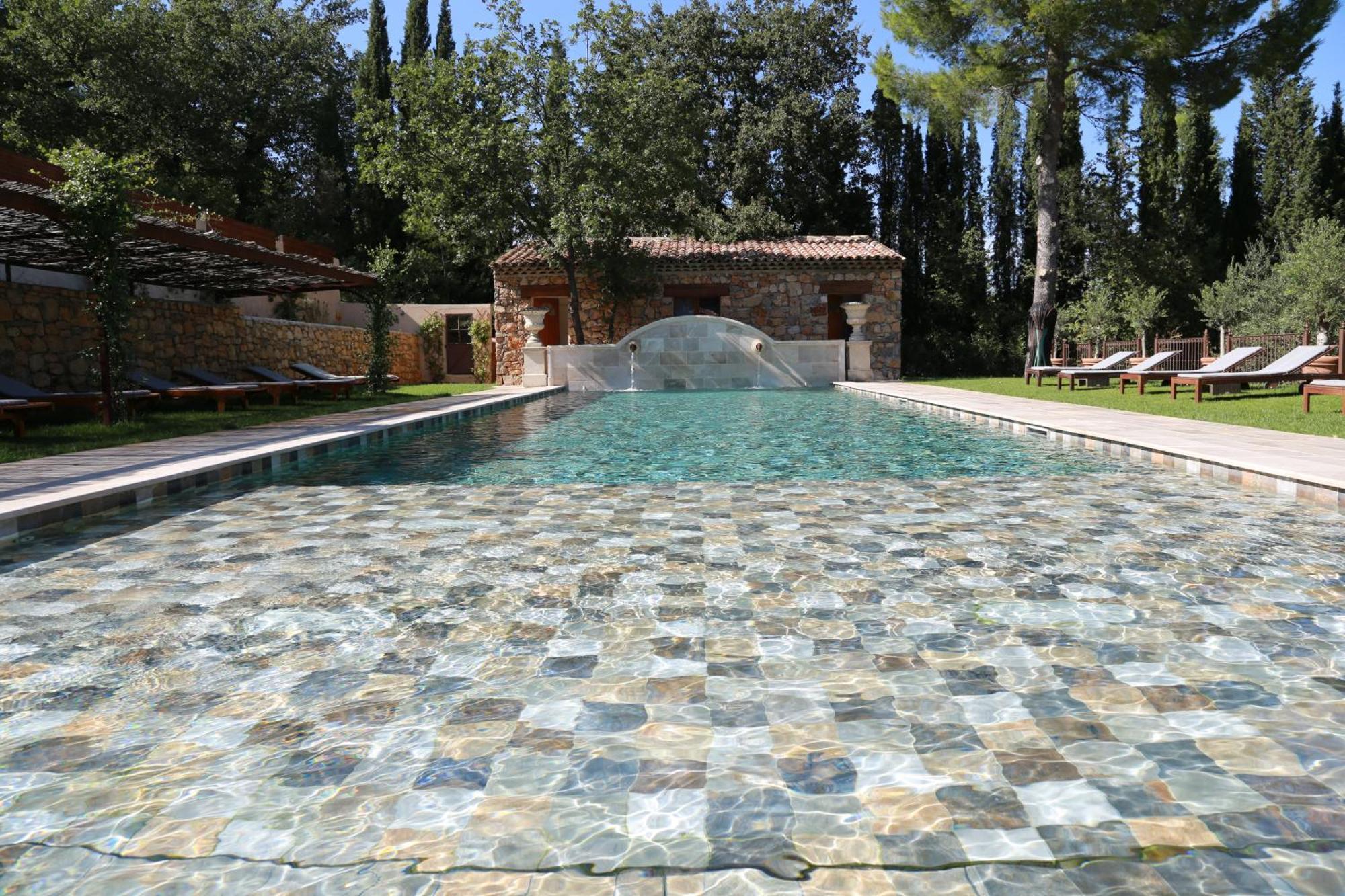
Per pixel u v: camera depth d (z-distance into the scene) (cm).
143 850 147
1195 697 204
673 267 2062
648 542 378
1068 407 997
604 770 173
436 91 1888
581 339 1969
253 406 1196
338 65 3266
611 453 710
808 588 302
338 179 2992
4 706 209
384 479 576
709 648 243
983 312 2742
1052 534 384
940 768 171
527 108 1930
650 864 141
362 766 176
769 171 2844
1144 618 263
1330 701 200
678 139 2020
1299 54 1750
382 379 1578
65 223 809
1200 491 491
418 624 267
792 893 132
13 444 672
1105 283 2641
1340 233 2084
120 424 839
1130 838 146
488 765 176
